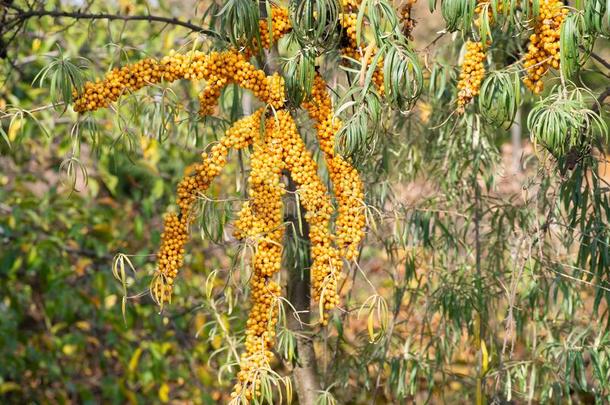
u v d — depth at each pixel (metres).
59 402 3.95
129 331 3.93
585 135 1.92
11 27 2.46
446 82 2.54
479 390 2.37
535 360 2.49
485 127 2.56
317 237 1.90
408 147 2.71
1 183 3.92
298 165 1.90
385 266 3.53
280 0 2.21
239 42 1.91
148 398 4.16
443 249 2.71
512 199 2.68
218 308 3.03
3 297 4.02
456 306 2.50
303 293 2.27
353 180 1.91
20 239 3.73
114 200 4.41
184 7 4.14
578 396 2.83
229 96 2.79
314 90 1.93
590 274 2.19
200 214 2.00
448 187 2.65
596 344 2.29
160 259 1.93
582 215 2.14
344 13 1.89
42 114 3.71
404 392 2.54
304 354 2.27
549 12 1.74
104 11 3.41
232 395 1.88
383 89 1.86
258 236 1.88
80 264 3.96
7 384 3.88
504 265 2.68
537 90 1.81
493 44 2.41
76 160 1.96
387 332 2.66
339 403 2.77
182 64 1.89
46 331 4.28
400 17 2.20
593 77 3.20
